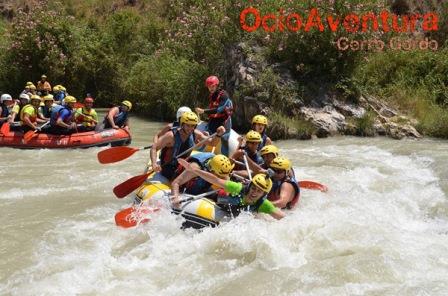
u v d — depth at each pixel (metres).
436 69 14.00
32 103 11.34
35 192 7.25
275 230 5.20
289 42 13.02
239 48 13.46
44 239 5.41
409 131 11.86
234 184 5.50
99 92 20.16
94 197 7.00
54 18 19.97
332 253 4.80
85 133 11.06
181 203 5.63
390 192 7.12
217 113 7.86
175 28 19.28
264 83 12.57
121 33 21.17
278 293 4.12
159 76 16.23
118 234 5.53
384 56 14.25
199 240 5.16
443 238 5.26
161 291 4.22
